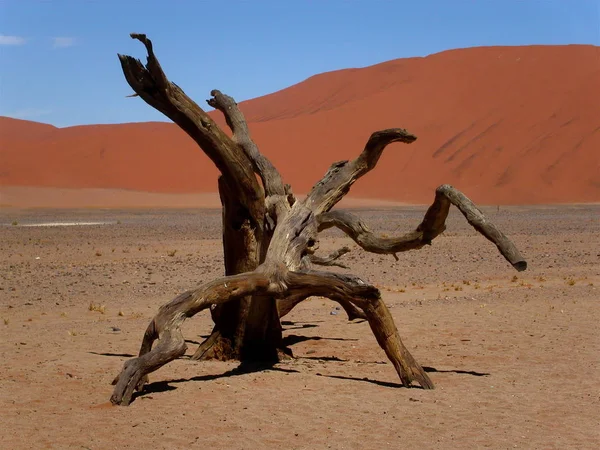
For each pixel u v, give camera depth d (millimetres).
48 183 93000
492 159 89812
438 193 10703
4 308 17094
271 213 11297
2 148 108062
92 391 9258
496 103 101250
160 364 8922
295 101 133875
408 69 125750
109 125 131250
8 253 28406
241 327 11625
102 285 20766
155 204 77875
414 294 19234
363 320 15641
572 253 28484
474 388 9586
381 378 10281
